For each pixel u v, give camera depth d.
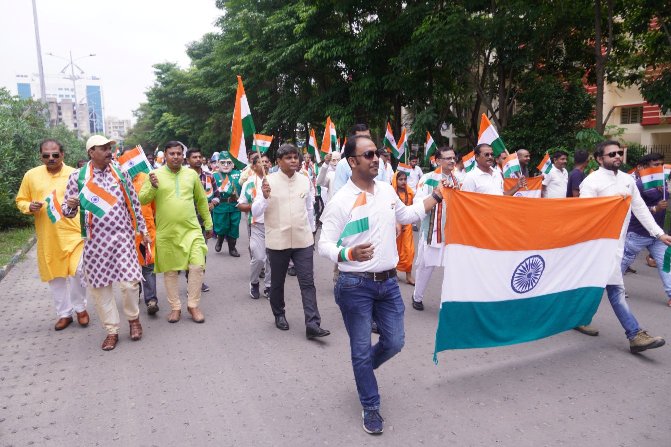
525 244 4.21
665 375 4.12
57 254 5.40
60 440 3.29
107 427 3.44
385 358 3.58
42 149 5.46
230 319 5.80
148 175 5.53
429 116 14.62
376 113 18.08
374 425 3.30
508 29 12.62
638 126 18.88
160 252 5.61
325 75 21.31
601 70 11.41
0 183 11.34
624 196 4.64
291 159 5.19
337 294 3.43
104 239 4.81
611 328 5.25
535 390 3.88
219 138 34.28
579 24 12.96
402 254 7.18
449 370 4.27
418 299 6.00
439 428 3.36
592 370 4.23
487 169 5.57
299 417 3.54
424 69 15.62
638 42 13.16
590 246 4.61
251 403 3.75
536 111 13.52
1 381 4.18
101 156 4.80
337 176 5.61
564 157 8.31
